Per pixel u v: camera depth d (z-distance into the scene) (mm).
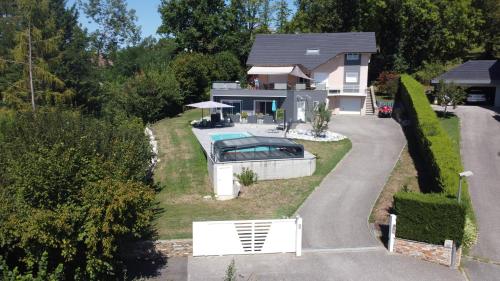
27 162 14859
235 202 24250
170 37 81500
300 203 23672
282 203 23797
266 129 42375
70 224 14055
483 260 18062
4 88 49938
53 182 14336
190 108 61812
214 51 74438
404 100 47750
